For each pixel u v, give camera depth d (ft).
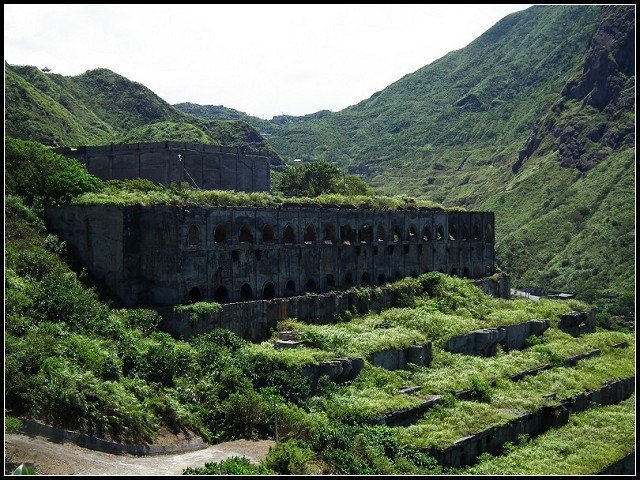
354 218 214.28
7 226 158.40
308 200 201.26
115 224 160.97
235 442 125.08
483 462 141.59
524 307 242.58
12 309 128.36
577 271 369.30
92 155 228.63
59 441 106.42
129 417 115.03
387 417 142.10
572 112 511.40
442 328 197.06
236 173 238.89
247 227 179.32
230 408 129.90
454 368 179.63
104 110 467.11
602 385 195.11
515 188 488.85
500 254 409.28
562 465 143.84
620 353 231.50
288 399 139.74
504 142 642.63
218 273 170.91
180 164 219.20
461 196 558.15
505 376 183.32
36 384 110.83
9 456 98.22
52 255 158.20
